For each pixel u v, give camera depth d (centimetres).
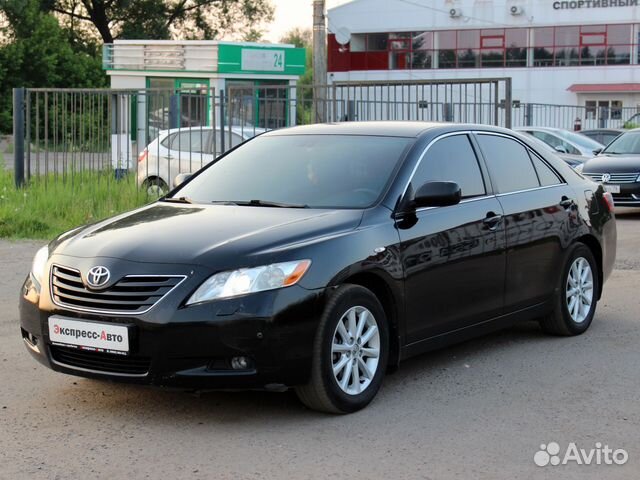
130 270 503
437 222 595
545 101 5272
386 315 564
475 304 623
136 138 1549
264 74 2931
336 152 632
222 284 491
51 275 532
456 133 652
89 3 5316
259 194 612
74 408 550
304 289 503
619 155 1716
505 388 589
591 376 619
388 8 5506
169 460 463
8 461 463
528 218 673
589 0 5131
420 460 461
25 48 4581
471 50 5394
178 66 2875
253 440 491
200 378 490
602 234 763
